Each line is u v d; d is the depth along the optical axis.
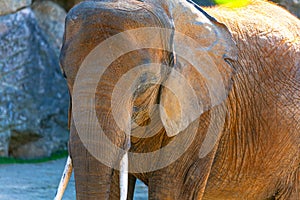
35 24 22.77
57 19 23.47
